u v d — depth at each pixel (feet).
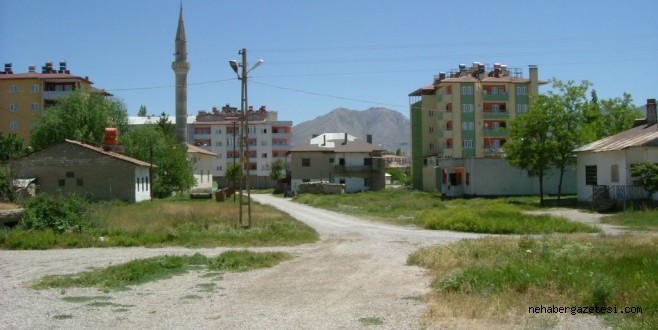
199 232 81.66
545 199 163.32
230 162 405.39
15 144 209.26
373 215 126.62
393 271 48.26
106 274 46.39
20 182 145.79
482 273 38.27
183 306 35.27
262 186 399.03
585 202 143.33
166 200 183.01
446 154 270.67
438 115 284.41
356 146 282.97
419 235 83.05
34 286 42.60
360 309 33.35
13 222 80.38
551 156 144.36
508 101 272.31
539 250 49.90
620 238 62.90
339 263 54.54
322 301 36.27
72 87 283.79
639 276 35.19
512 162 151.84
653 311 28.89
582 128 152.15
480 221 89.71
